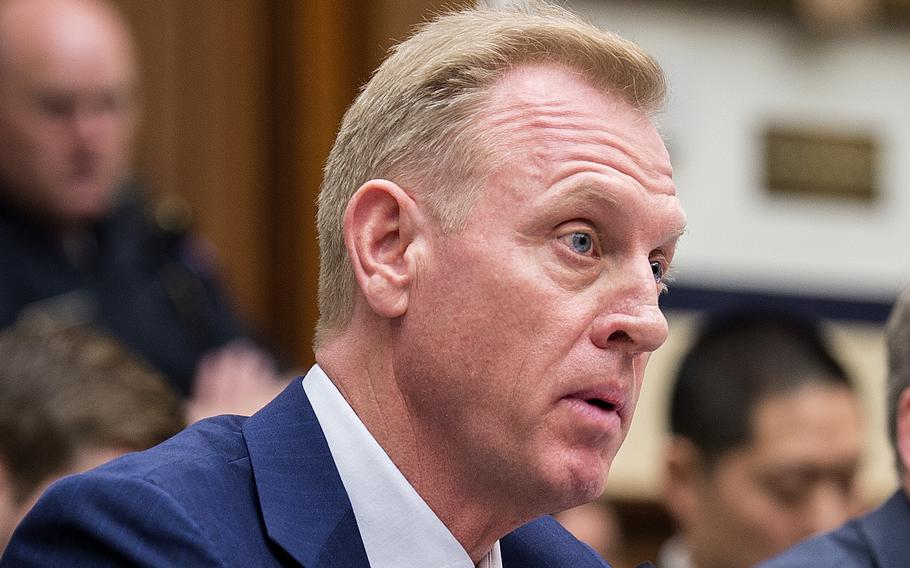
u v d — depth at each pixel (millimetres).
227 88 5016
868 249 5473
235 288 5000
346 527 1823
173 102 4949
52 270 3912
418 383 1847
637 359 1859
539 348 1798
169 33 4949
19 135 3887
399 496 1859
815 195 5457
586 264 1815
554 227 1814
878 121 5598
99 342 2717
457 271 1822
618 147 1839
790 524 3295
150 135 4910
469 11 1999
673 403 3480
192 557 1678
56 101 3887
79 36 3930
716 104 5414
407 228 1857
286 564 1764
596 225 1820
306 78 5078
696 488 3395
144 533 1695
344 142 1943
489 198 1819
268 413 1927
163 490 1730
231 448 1882
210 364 3975
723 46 5434
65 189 3912
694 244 5348
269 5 5105
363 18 5125
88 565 1703
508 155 1823
